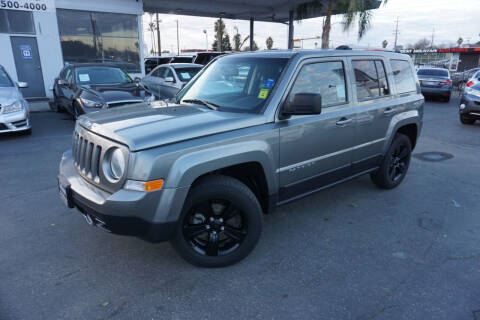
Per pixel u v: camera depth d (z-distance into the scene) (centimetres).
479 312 259
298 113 307
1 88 799
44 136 810
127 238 360
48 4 1398
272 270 310
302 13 2095
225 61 399
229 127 294
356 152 413
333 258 330
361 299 273
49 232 369
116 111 341
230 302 268
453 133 927
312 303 268
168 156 258
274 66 346
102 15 1547
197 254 301
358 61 411
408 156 514
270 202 332
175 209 265
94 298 270
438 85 1631
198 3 2020
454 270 312
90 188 280
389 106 446
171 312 257
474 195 493
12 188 487
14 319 247
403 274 306
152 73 1279
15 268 306
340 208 444
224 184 290
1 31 1343
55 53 1456
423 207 450
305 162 352
